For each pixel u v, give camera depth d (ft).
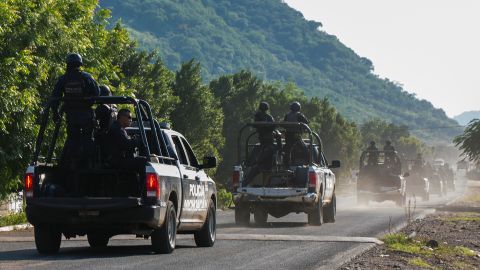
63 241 84.99
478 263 77.61
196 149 253.03
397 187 208.23
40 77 119.44
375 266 66.13
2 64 109.70
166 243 69.67
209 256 69.56
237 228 111.45
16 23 114.42
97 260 64.28
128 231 68.33
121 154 71.20
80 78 70.85
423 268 67.92
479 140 212.84
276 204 118.62
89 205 66.59
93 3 141.08
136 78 205.67
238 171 120.16
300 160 124.77
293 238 90.99
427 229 115.85
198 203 77.41
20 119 115.24
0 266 59.72
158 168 68.28
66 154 71.31
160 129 72.64
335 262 67.15
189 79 261.44
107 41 162.50
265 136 123.03
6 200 134.31
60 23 124.47
